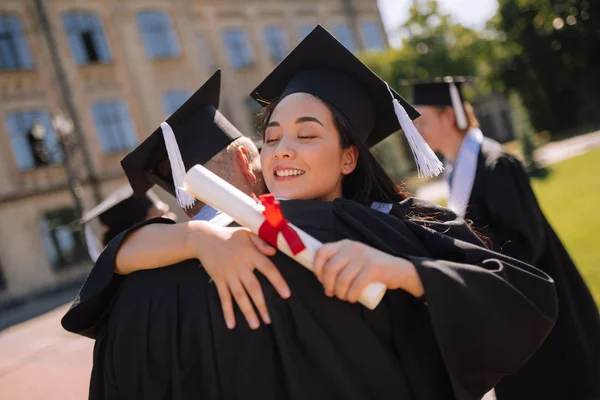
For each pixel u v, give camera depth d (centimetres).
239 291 138
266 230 132
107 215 334
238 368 140
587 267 630
